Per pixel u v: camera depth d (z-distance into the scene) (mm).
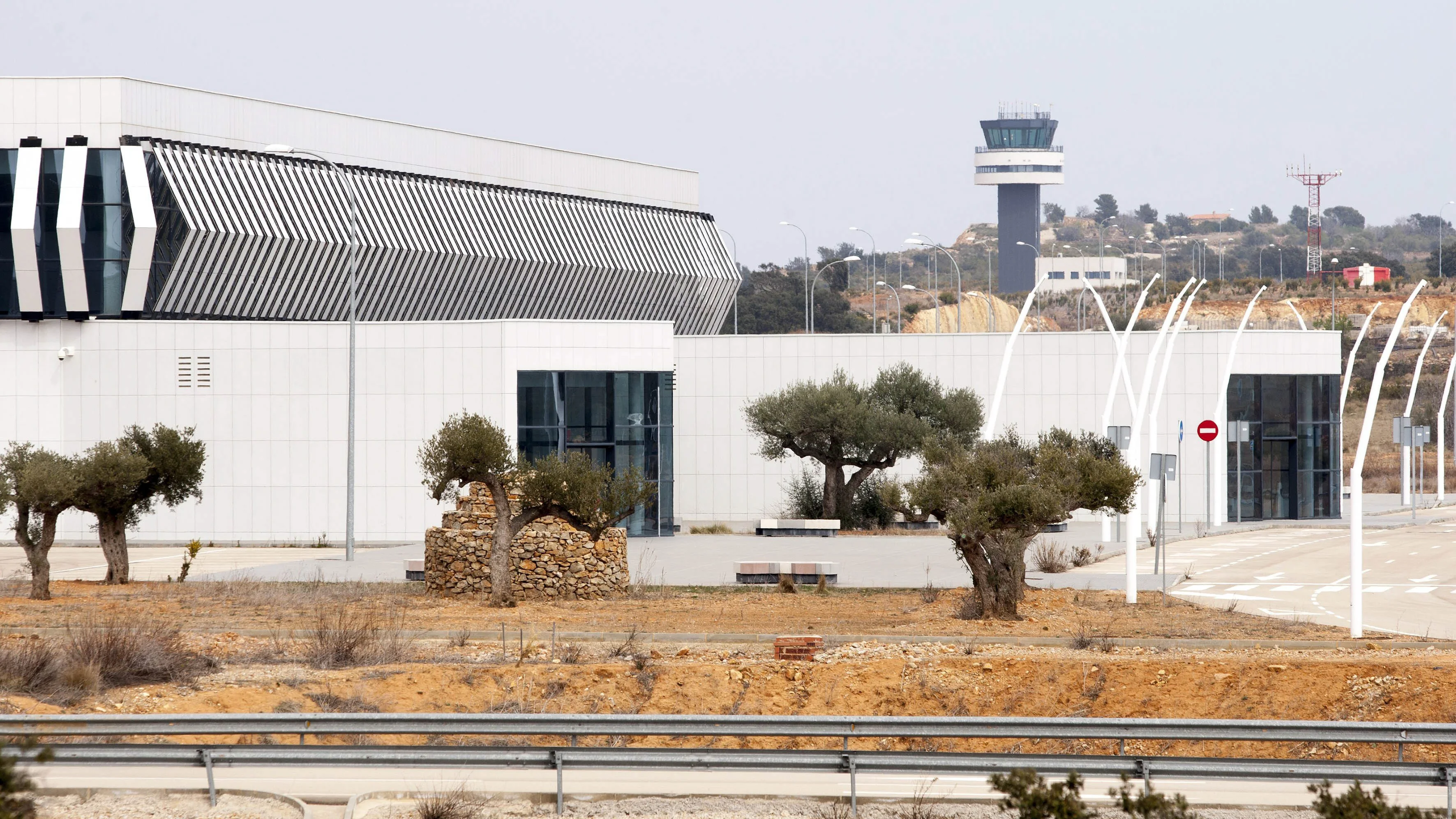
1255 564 113375
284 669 64375
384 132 192375
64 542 145875
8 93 155875
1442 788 48594
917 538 141000
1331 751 56562
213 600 87000
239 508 145750
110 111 156125
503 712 59562
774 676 62844
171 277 154375
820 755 47219
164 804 44812
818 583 98125
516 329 142000
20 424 148625
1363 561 115312
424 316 190750
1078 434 167500
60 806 44188
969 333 187500
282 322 147625
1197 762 47250
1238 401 164375
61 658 61500
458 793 45031
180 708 56875
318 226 174500
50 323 148875
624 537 95375
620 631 74812
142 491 100938
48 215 148875
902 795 46844
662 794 46469
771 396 153625
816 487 164250
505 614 83000
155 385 147125
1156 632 74750
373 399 144375
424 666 63312
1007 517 79688
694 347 172500
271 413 145750
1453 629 76938
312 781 47469
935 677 63125
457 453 87250
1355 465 73188
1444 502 196625
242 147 172750
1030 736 48094
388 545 143000
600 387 144000
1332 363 168000
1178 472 165375
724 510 171875
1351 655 66875
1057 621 78625
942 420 152875
